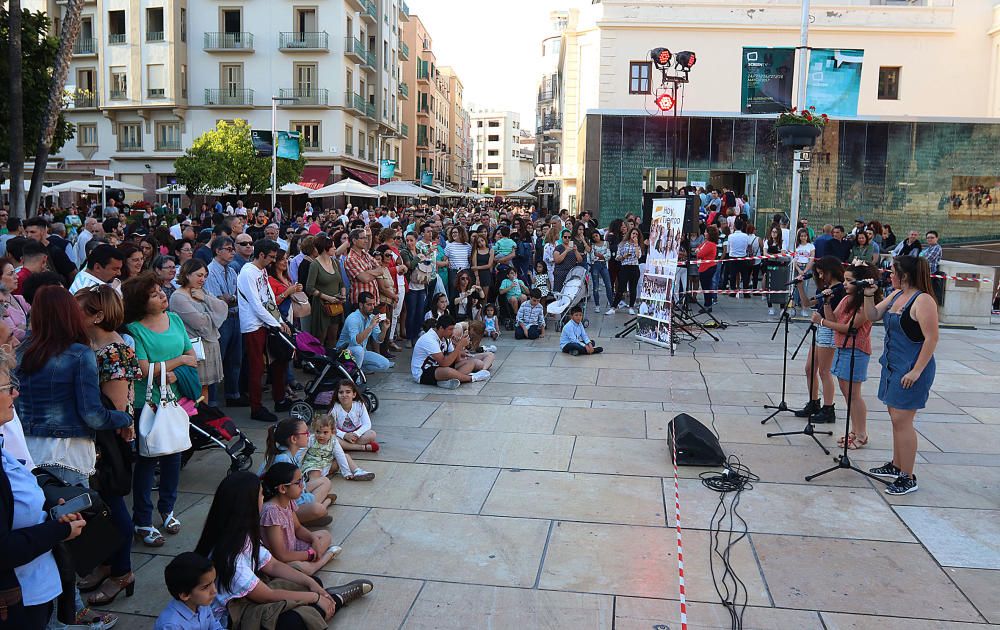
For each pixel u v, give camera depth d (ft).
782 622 13.01
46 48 54.13
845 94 66.74
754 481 19.70
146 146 136.36
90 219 33.06
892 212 69.62
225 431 18.49
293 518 14.89
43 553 9.45
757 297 55.67
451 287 42.19
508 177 484.33
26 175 121.39
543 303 44.86
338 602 13.30
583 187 72.18
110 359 13.42
